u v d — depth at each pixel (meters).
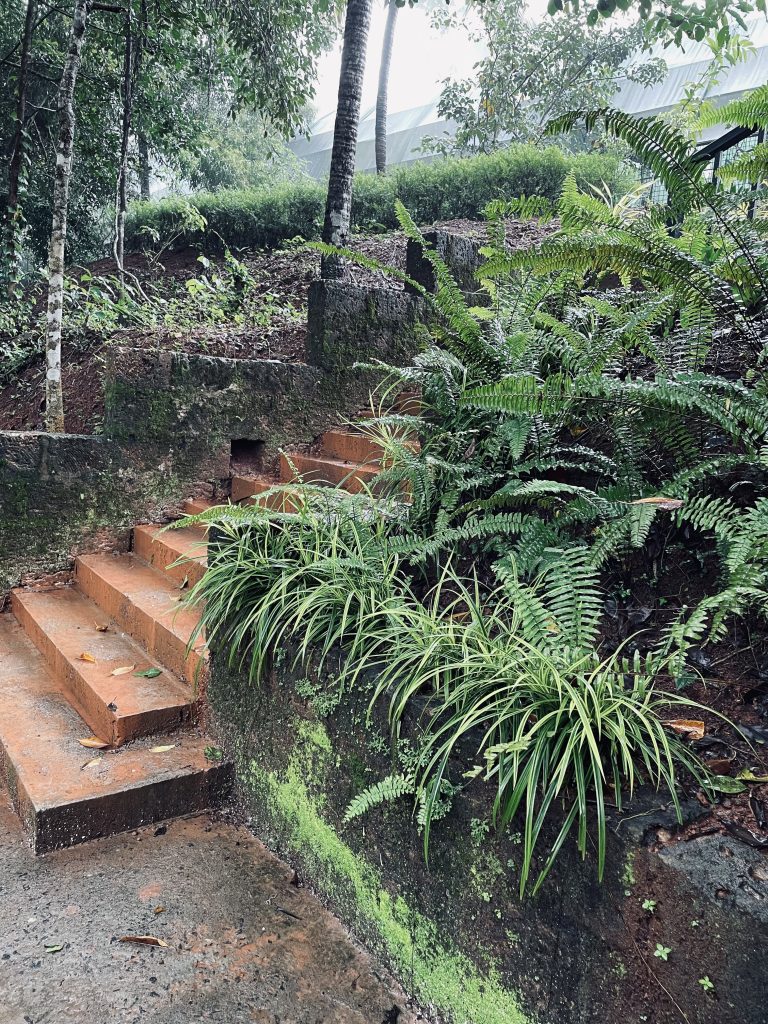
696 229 2.62
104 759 2.70
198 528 4.32
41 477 4.22
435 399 2.96
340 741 2.09
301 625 2.34
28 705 3.13
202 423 4.59
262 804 2.50
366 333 4.97
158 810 2.59
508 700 1.65
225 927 2.10
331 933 2.10
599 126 11.69
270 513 2.68
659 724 1.54
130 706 2.86
